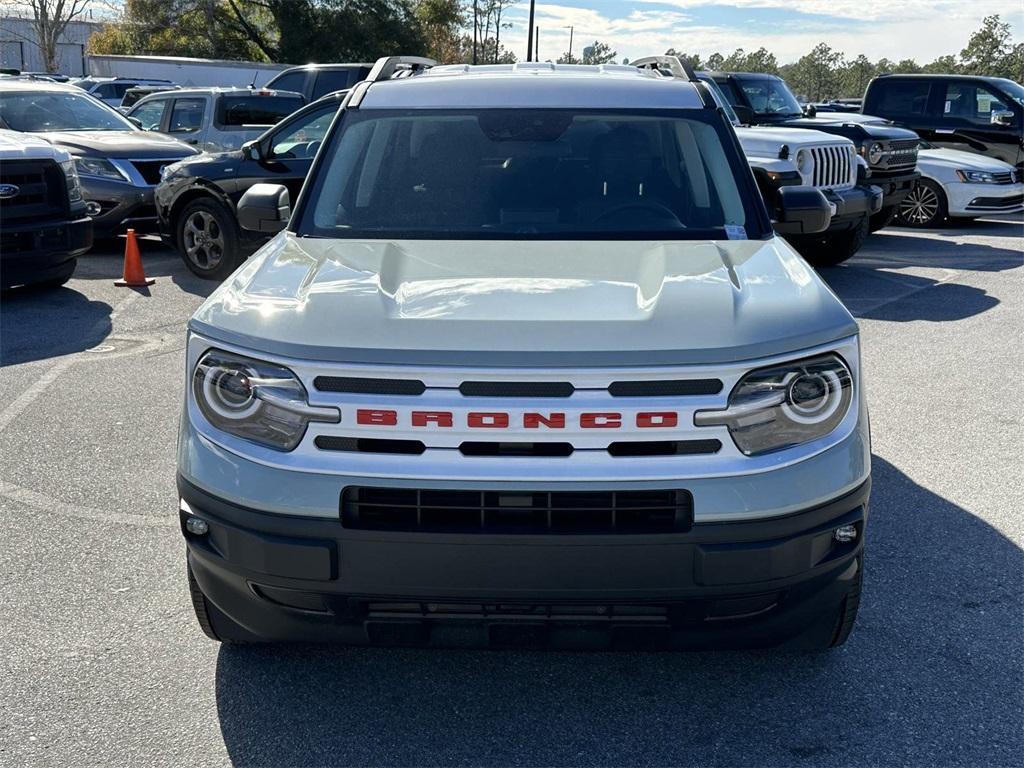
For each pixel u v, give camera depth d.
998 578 3.98
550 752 2.93
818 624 3.20
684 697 3.20
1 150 8.49
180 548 4.25
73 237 9.05
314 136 10.07
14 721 3.05
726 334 2.75
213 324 2.91
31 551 4.21
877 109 16.92
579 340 2.71
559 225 3.86
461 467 2.64
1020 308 8.96
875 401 6.31
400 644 2.88
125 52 52.78
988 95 15.98
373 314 2.85
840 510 2.76
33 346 7.57
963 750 2.92
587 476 2.62
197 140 14.66
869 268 11.05
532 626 2.79
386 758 2.90
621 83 4.49
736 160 4.14
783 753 2.91
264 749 2.94
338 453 2.70
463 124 4.23
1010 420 5.93
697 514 2.64
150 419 5.89
